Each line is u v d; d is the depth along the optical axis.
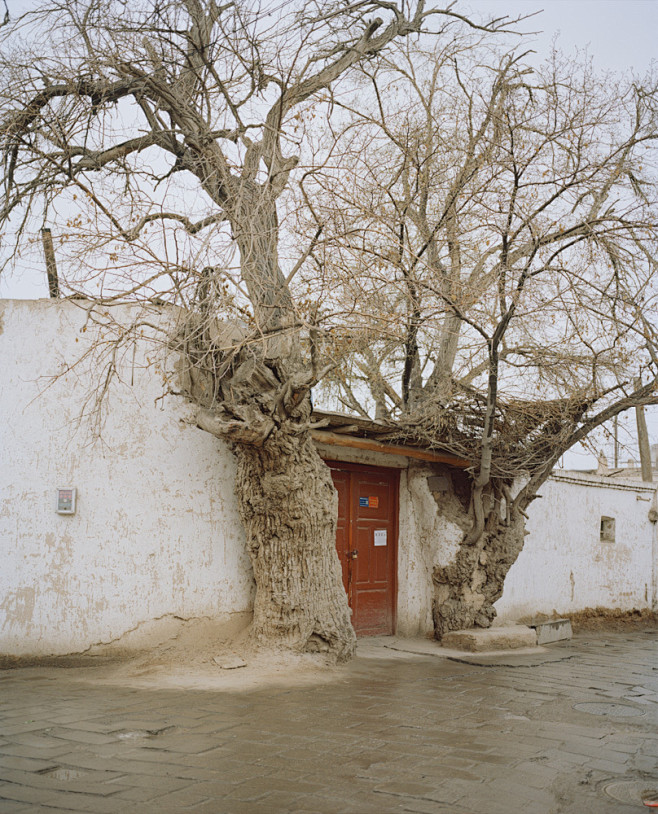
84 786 4.57
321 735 5.84
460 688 7.95
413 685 7.97
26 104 8.83
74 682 7.62
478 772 5.12
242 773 4.89
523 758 5.48
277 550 8.51
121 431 8.74
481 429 10.71
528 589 13.53
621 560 16.45
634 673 9.57
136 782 4.66
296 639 8.51
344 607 8.94
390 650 10.23
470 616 10.93
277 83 9.30
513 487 12.96
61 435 8.66
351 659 9.15
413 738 5.89
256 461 8.20
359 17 9.98
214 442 9.09
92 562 8.52
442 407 10.49
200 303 7.41
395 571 11.38
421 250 10.19
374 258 8.76
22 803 4.28
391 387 13.12
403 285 8.76
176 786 4.61
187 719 6.16
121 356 8.79
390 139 11.07
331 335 7.95
